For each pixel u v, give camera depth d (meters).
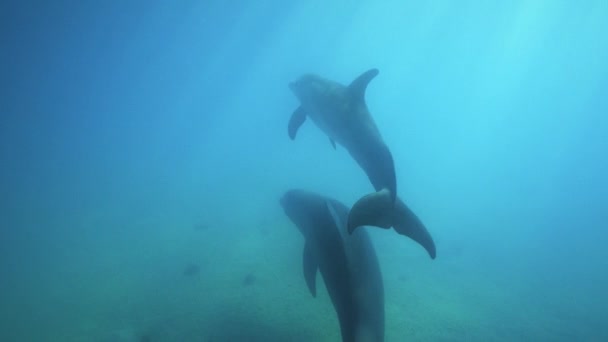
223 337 6.61
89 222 14.80
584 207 19.59
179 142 39.00
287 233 11.18
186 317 7.39
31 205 18.19
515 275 10.55
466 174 26.50
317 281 8.31
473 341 6.77
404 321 7.23
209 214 14.18
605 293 9.89
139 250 11.34
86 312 8.15
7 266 11.29
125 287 9.05
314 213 4.55
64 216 16.06
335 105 4.27
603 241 14.37
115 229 13.64
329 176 20.50
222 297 7.91
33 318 8.20
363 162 3.87
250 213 13.83
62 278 10.09
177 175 22.59
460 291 8.94
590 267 11.77
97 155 34.47
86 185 21.97
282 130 40.84
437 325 7.18
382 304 3.62
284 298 7.67
